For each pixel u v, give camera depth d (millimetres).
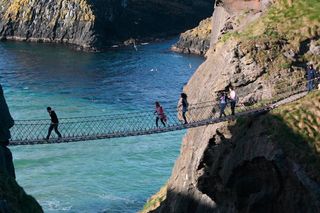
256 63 61875
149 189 89188
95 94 138625
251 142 55250
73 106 127500
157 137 109812
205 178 60656
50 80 151875
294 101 56875
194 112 65312
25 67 168250
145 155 101688
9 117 52500
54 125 53844
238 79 62031
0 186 47312
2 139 50375
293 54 62188
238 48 63000
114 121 113188
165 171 95688
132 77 160250
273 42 62781
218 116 61406
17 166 94812
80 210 81875
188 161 63969
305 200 51625
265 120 55094
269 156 52750
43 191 86875
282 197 53156
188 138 66125
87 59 186500
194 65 181750
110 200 85188
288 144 52750
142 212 74875
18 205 48312
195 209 63031
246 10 72250
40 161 96938
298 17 65062
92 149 102562
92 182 90500
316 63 61969
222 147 59031
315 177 51156
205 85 65688
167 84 153000
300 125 53969
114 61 184500
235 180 56875
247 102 61062
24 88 142000
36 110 123500
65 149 101625
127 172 94750
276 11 67000
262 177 55000
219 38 71312
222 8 77312
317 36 63156
